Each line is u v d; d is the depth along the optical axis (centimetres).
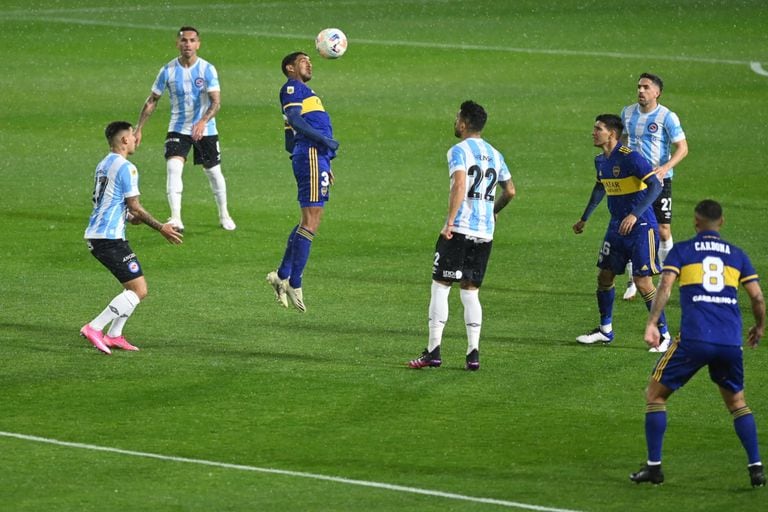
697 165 7275
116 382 3678
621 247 4053
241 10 13250
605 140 4069
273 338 4159
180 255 5322
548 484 2922
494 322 4388
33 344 4056
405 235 5712
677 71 10394
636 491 2883
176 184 5703
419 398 3556
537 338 4197
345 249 5444
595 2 13850
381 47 11306
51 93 9269
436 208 6253
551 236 5700
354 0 14162
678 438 3244
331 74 10112
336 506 2778
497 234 5731
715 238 2992
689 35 12044
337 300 4650
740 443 3209
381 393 3600
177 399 3528
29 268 5053
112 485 2894
